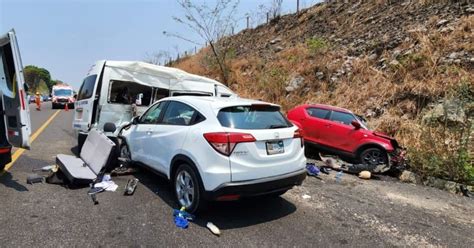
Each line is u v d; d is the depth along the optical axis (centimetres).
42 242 352
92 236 371
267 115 462
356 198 569
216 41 1842
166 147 492
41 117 1725
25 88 527
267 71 1623
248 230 410
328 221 454
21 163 675
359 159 823
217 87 947
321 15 2022
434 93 955
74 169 563
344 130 855
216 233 390
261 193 418
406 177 729
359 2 1861
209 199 405
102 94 759
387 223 461
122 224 405
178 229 400
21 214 420
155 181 586
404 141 858
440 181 683
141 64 819
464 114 805
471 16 1147
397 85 1073
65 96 2705
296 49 1688
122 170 618
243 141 405
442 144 741
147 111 598
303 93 1366
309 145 921
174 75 870
